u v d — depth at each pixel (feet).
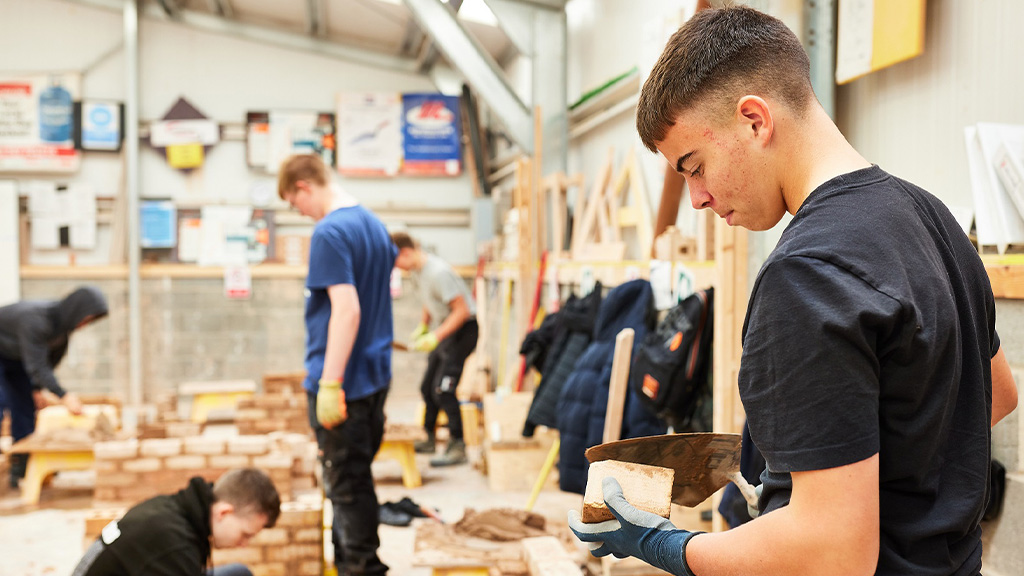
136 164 25.09
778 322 2.48
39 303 14.35
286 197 9.12
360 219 8.84
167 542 6.18
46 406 15.40
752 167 2.80
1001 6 6.26
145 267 25.29
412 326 26.66
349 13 23.81
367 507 8.79
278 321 26.02
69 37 25.30
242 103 26.32
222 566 7.98
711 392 8.50
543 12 18.89
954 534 2.65
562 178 17.58
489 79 18.43
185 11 25.68
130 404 25.07
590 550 3.24
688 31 2.88
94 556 6.14
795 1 7.67
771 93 2.72
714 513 8.14
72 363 24.90
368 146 26.81
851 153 2.80
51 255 25.31
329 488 8.95
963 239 2.97
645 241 13.64
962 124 6.68
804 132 2.77
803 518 2.38
